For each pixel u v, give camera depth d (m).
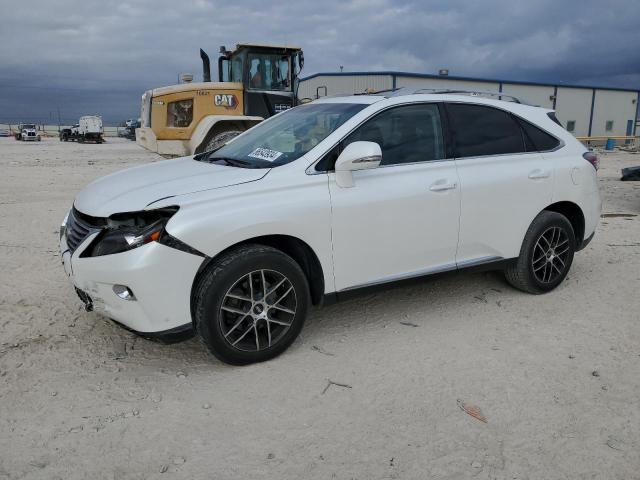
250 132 4.90
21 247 6.65
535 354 3.93
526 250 4.87
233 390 3.43
